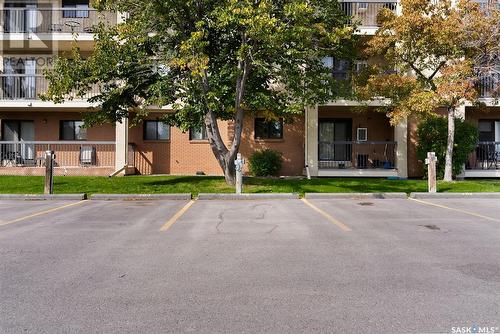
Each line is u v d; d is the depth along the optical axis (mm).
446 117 18766
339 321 3852
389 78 15461
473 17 14562
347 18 14141
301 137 20844
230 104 14570
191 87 13875
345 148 21266
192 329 3699
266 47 12492
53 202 12352
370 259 5902
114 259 5941
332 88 15617
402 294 4523
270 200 12617
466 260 5848
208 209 10727
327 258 5961
